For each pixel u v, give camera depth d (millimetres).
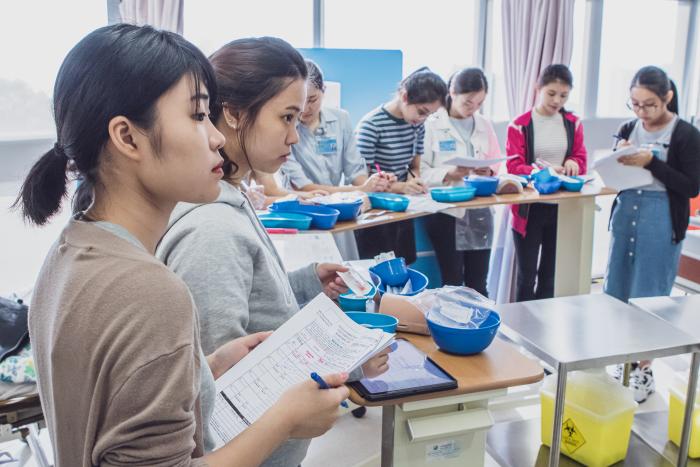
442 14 4004
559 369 1583
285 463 1166
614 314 1911
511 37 3980
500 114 4348
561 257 3180
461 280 3439
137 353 602
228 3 3387
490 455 2176
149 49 666
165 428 610
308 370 956
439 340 1351
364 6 3764
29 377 1403
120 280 622
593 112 4543
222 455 713
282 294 1118
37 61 3012
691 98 4883
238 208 1087
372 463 1931
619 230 3115
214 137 730
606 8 4410
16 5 2932
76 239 677
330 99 3449
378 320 1362
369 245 3178
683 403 2143
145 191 711
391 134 3121
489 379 1232
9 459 2230
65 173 745
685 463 1962
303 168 2938
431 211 2578
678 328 1804
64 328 626
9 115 3006
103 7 3139
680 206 2982
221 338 961
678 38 4805
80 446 649
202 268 953
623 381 2475
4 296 1811
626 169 2932
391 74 3604
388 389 1164
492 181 2887
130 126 665
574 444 2010
